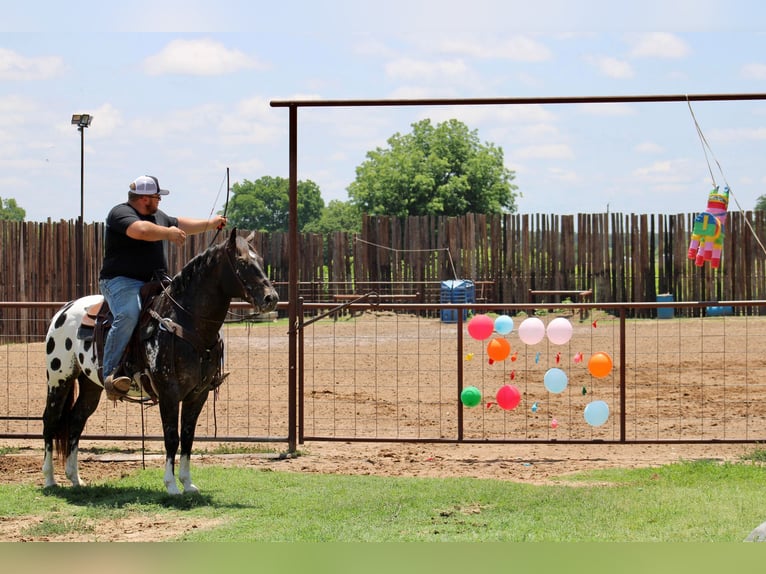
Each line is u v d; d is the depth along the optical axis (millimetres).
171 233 10234
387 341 28375
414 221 40156
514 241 39906
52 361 11242
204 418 16312
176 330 10172
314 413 16734
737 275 38688
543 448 13883
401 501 9969
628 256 39438
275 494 10531
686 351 25141
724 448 13562
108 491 10844
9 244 29781
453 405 17516
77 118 32875
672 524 8773
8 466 12656
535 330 12727
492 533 8539
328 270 40344
